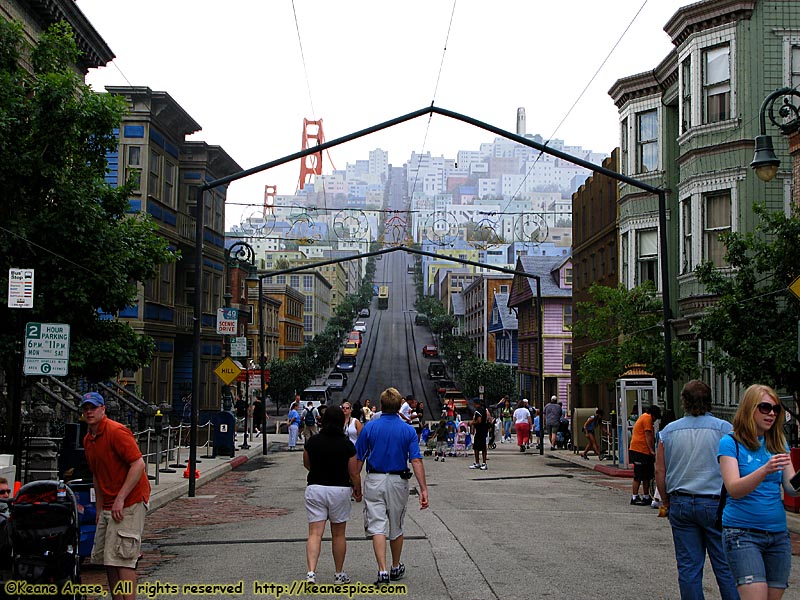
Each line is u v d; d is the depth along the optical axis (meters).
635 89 30.91
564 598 7.89
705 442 6.64
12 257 15.16
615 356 26.30
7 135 14.84
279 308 82.25
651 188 18.08
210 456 26.73
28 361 11.52
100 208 15.88
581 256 42.78
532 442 41.06
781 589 5.68
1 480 7.88
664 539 11.56
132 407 22.38
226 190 43.91
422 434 32.16
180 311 37.94
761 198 23.44
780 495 5.72
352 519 13.66
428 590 8.20
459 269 135.25
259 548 10.80
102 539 7.15
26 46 16.56
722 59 24.36
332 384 73.44
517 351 72.44
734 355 16.69
